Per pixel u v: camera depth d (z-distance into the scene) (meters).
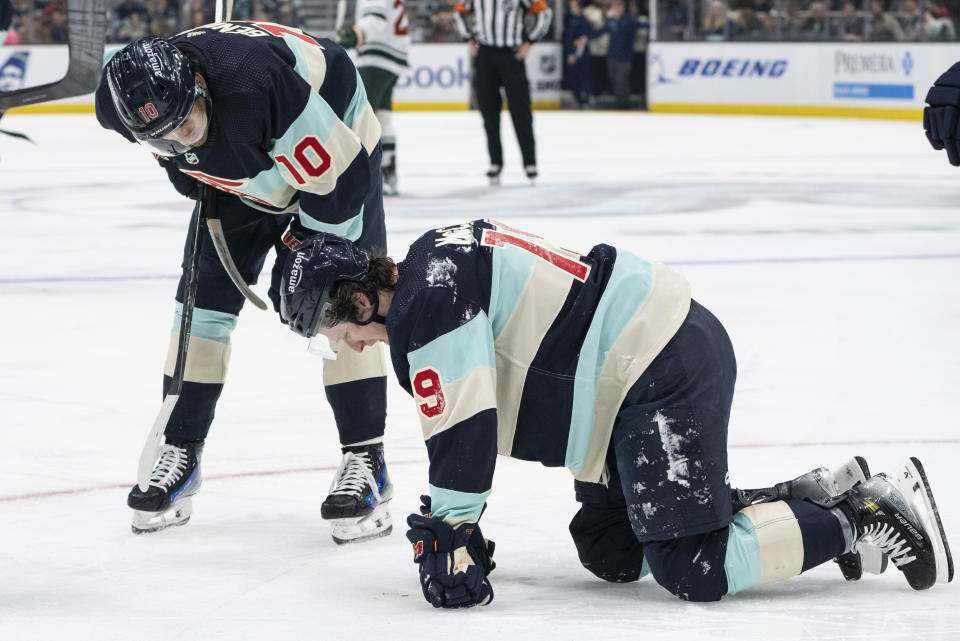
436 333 4.37
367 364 5.58
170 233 14.84
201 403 5.72
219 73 4.87
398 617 4.52
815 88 34.16
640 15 36.94
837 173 21.20
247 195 5.34
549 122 33.47
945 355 8.80
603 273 4.57
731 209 16.77
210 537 5.57
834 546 4.54
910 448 6.62
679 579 4.52
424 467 6.57
